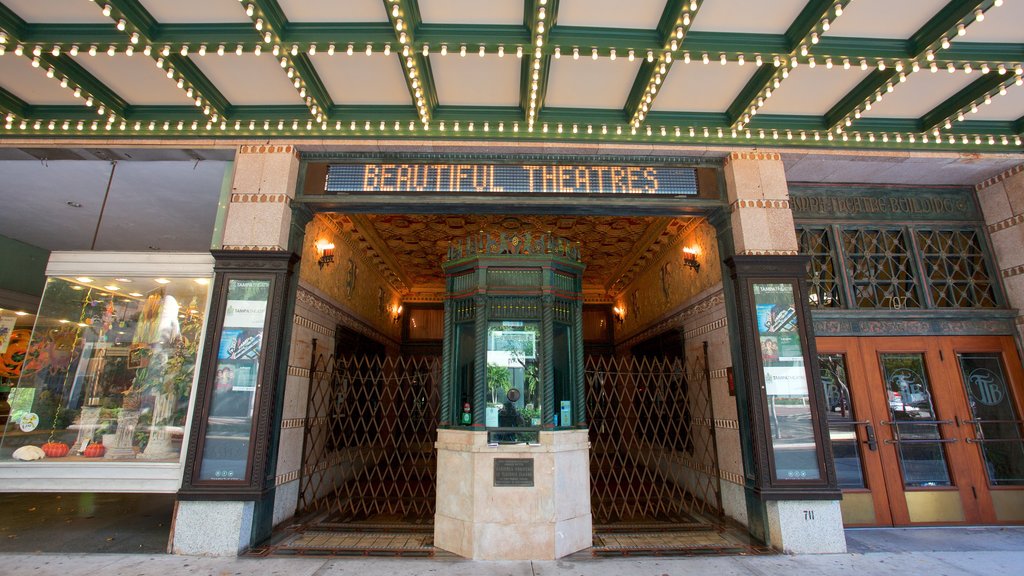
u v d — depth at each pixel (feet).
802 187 20.13
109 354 16.25
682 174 17.97
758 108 15.83
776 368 15.78
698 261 21.09
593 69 14.87
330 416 20.68
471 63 14.53
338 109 16.85
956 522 16.98
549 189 17.47
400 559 13.70
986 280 19.39
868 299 19.20
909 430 17.75
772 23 12.96
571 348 16.79
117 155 17.74
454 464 15.01
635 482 24.94
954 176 19.66
